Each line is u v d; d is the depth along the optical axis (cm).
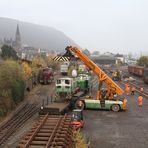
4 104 2859
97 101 3262
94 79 7662
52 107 2634
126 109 3397
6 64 3444
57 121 2011
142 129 2438
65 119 2077
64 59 3250
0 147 1825
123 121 2738
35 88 4697
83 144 1677
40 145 1464
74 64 8969
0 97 2856
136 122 2706
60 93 3219
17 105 3284
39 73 5281
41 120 2014
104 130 2375
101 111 3231
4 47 9856
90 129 2397
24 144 1449
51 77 5412
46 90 4562
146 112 3244
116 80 7719
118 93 3334
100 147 1908
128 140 2095
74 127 2066
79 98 3409
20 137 2050
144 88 6047
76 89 3744
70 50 3259
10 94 3091
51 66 8862
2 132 2173
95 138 2125
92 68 3356
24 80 3881
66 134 1644
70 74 7406
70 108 3181
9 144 1892
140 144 2002
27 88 4212
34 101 3594
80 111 2416
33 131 1720
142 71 8344
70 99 3164
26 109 3103
